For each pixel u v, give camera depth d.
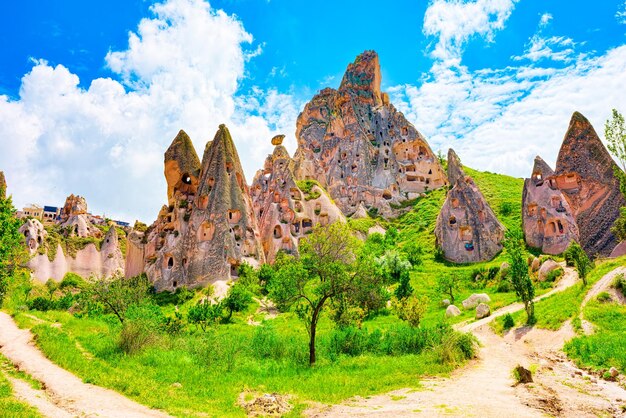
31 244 90.44
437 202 91.25
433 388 16.75
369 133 108.56
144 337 23.64
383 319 41.78
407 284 46.59
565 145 61.25
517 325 33.00
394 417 12.73
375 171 101.44
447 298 49.84
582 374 19.59
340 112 111.88
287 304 25.78
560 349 25.30
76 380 17.11
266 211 83.81
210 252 66.69
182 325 34.59
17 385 15.78
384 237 75.06
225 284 62.69
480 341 30.58
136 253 78.56
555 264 47.31
